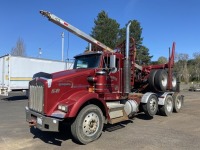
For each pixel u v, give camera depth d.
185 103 17.94
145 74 12.18
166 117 11.67
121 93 9.49
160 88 11.65
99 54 8.88
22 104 17.02
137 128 9.27
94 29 45.50
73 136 7.33
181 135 8.24
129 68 9.51
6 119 11.12
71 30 10.06
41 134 8.42
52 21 9.58
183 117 11.71
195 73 73.50
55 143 7.43
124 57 9.76
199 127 9.50
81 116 7.29
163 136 8.11
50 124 6.99
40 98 7.38
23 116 11.94
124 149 6.81
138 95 10.76
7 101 19.09
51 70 21.94
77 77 7.94
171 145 7.14
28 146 7.15
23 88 19.80
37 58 20.77
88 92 7.85
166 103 11.96
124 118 9.12
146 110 10.78
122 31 44.19
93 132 7.56
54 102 7.34
